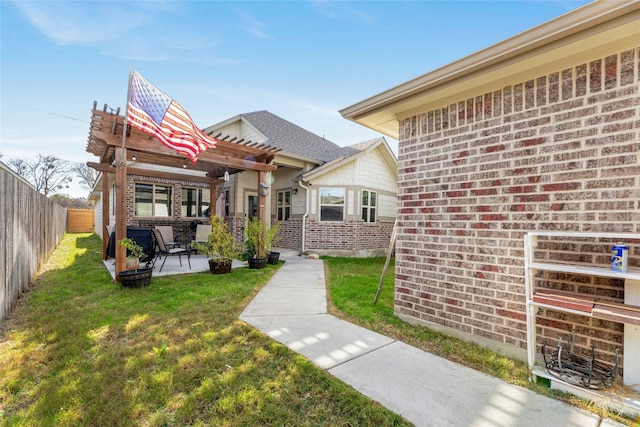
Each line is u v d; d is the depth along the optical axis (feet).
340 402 7.09
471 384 7.88
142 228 22.39
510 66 8.98
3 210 12.39
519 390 7.61
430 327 11.62
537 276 9.11
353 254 35.40
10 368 8.49
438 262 11.44
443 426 6.30
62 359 9.00
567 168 8.55
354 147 43.96
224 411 6.81
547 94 8.93
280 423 6.45
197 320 12.25
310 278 21.18
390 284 19.30
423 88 10.84
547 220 8.89
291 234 36.86
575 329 8.46
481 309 10.26
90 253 32.07
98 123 17.58
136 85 16.26
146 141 19.12
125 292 16.22
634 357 7.27
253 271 23.20
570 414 6.70
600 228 7.98
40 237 21.65
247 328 11.48
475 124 10.48
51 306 13.84
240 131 38.81
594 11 7.03
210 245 23.88
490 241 10.07
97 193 57.31
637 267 7.46
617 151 7.75
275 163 33.22
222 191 38.34
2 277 12.14
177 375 8.14
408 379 8.07
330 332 11.26
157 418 6.55
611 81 7.87
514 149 9.57
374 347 10.02
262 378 8.13
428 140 11.83
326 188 35.19
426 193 11.87
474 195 10.48
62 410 6.73
